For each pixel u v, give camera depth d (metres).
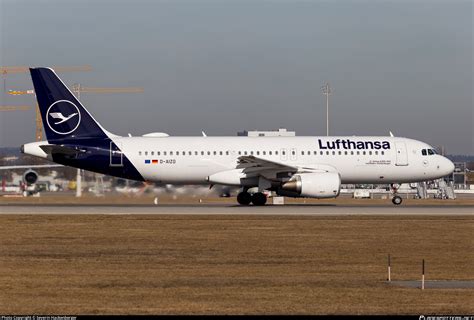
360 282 95.62
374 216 189.38
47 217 186.50
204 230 156.62
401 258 117.25
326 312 77.12
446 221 176.75
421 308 79.31
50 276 99.31
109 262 112.44
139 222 173.62
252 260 114.75
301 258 116.88
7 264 110.31
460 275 101.50
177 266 108.62
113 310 77.62
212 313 76.44
